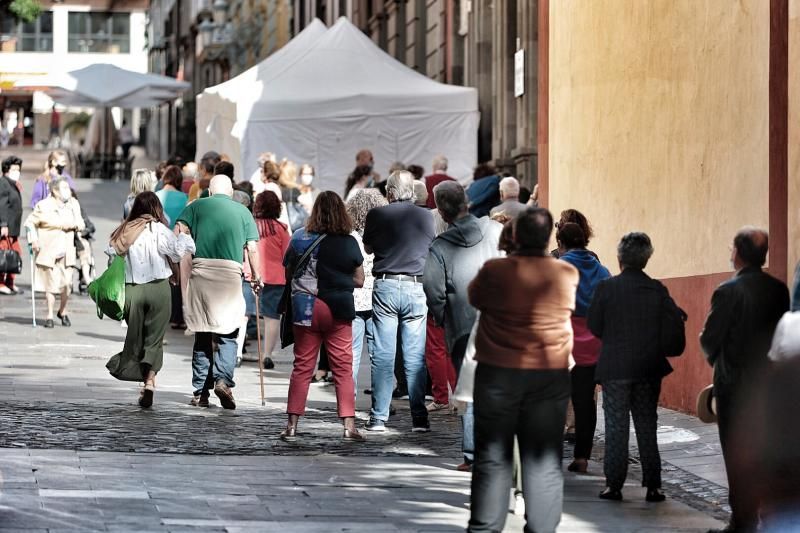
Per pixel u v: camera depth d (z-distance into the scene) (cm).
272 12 9112
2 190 3959
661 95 2592
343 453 2002
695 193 2464
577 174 2923
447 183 1911
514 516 1641
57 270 3500
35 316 3516
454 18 4838
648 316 1703
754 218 2253
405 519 1561
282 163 3550
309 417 2334
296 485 1736
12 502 1528
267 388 2662
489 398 1382
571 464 1914
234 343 2369
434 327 2411
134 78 7281
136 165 10444
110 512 1506
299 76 4547
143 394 2327
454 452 2033
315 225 2108
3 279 4119
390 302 2184
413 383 2197
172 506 1559
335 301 2097
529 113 3891
